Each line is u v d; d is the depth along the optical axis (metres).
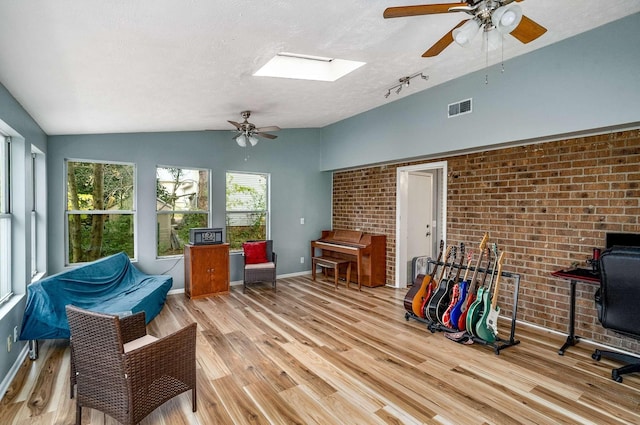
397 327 3.74
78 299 3.28
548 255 3.58
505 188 3.94
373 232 5.94
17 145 3.09
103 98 2.99
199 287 4.89
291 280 6.09
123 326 2.29
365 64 3.24
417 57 3.11
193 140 5.34
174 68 2.55
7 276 3.02
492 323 3.17
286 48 2.57
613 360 2.95
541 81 3.27
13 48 1.89
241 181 5.93
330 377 2.65
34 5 1.49
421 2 2.11
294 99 4.09
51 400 2.33
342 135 6.02
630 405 2.29
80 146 4.43
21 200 3.11
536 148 3.65
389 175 5.62
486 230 4.13
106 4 1.58
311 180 6.62
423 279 3.86
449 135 4.12
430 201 6.05
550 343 3.30
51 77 2.39
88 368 1.95
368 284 5.62
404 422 2.11
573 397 2.38
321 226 6.77
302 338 3.43
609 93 2.84
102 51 2.08
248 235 6.01
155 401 1.99
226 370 2.77
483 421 2.12
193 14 1.82
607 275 2.52
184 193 5.34
